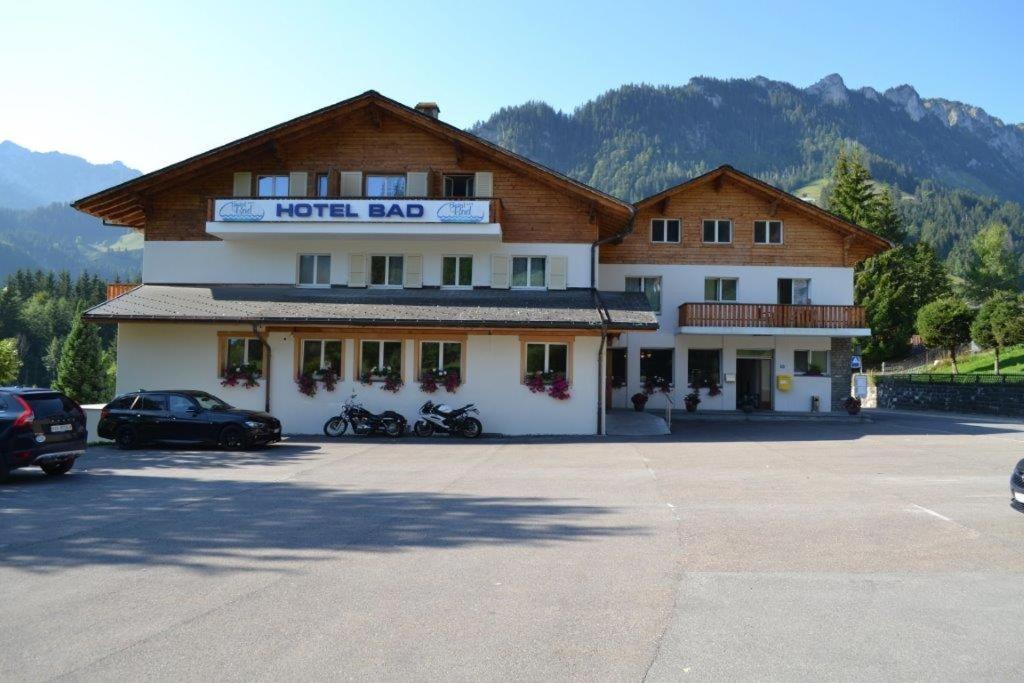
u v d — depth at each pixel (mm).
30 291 145125
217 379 23609
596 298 24469
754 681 4645
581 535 8586
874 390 50031
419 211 24219
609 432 23172
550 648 5168
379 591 6461
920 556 7641
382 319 21844
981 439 20969
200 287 25484
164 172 25188
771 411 31375
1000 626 5641
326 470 14617
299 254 25797
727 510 10055
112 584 6680
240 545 8125
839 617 5824
